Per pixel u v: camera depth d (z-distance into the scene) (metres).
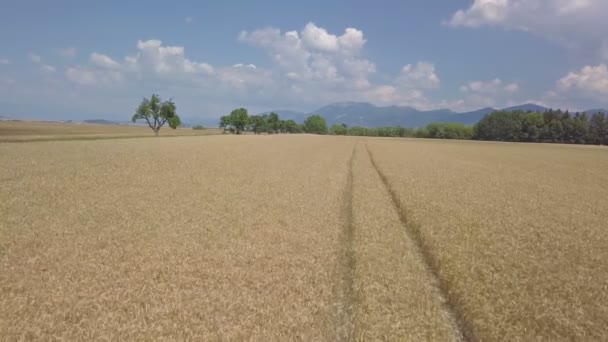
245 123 149.00
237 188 21.61
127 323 6.73
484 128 157.50
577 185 30.97
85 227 12.69
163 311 7.21
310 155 48.50
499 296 8.86
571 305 8.66
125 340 6.26
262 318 7.22
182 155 38.38
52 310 7.12
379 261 10.77
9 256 9.88
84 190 18.95
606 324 7.94
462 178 30.92
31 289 8.01
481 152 73.00
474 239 13.35
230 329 6.76
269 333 6.70
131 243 11.32
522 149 89.44
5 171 23.03
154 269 9.32
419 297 8.66
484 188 26.16
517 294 9.09
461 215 16.97
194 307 7.47
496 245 12.84
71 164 27.45
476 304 8.37
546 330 7.59
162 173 25.88
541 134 144.25
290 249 11.48
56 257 9.88
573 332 7.52
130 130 143.38
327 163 38.75
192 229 13.11
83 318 6.83
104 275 8.84
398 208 19.02
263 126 168.00
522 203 21.25
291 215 15.80
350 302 8.64
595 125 139.50
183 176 25.06
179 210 15.77
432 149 75.94
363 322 7.38
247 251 11.14
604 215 19.08
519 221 16.58
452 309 8.84
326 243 12.26
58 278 8.56
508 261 11.30
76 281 8.43
